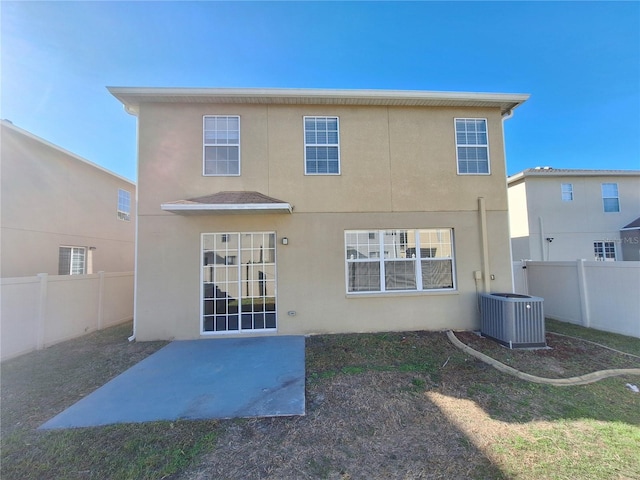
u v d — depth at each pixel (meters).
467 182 8.45
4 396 4.51
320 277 7.95
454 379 4.98
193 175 7.85
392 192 8.25
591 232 15.95
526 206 15.87
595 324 8.04
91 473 2.80
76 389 4.75
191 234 7.77
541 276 9.66
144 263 7.63
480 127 8.63
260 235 8.02
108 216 13.70
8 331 6.28
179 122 7.89
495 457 3.01
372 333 7.82
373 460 2.99
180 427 3.59
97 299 8.91
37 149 10.19
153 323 7.57
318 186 8.09
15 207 9.44
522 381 4.91
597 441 3.28
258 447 3.21
